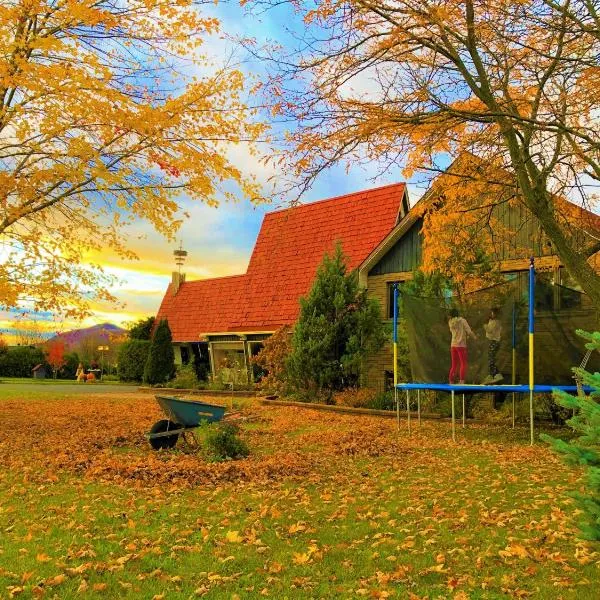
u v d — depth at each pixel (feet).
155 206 39.34
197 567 16.65
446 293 56.49
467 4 30.22
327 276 66.95
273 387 73.82
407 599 14.55
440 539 19.08
